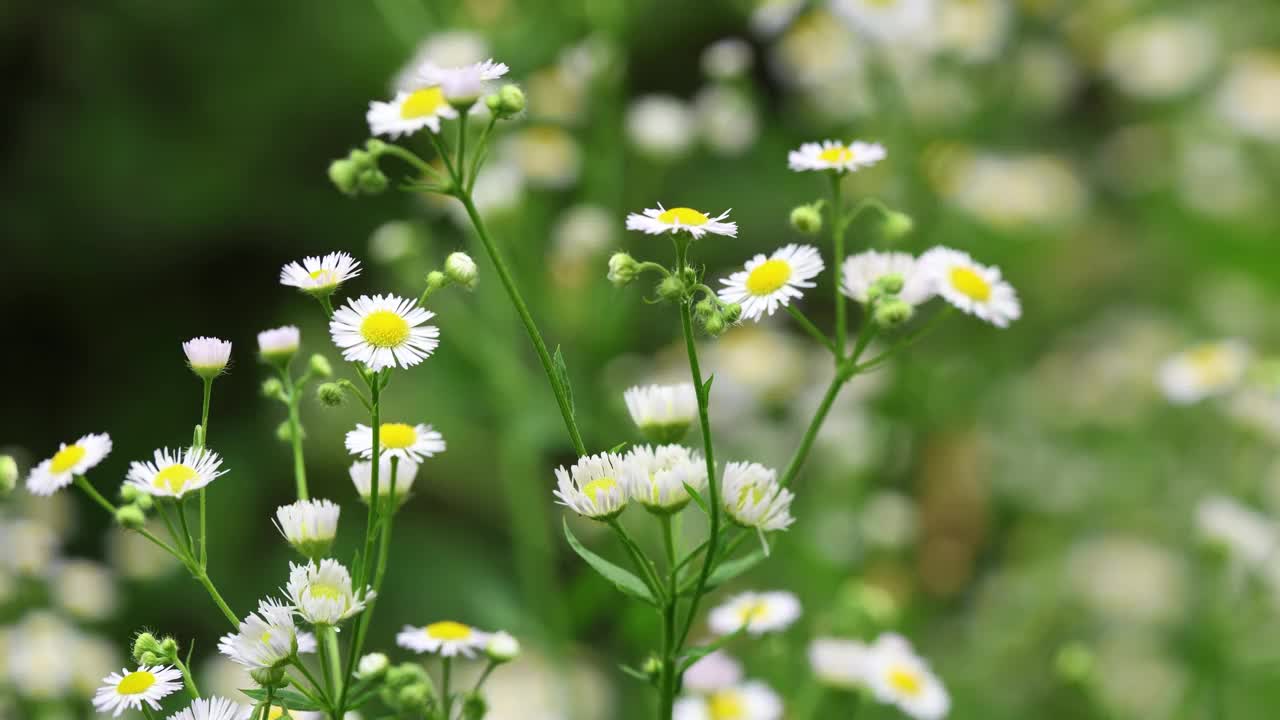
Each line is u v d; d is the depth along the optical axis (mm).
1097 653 1070
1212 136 1635
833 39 1152
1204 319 1445
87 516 1485
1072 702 1008
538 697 848
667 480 596
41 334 1757
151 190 1718
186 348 603
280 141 1761
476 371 1092
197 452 602
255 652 584
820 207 623
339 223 1769
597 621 1040
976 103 1287
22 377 1747
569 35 1040
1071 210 1418
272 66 1767
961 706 1013
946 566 1049
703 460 604
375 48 1761
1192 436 1258
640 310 1397
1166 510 1217
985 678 1052
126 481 603
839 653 702
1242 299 1454
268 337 624
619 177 1030
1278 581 824
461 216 952
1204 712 906
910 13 990
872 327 610
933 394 1138
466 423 1116
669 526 599
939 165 1147
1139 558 1130
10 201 1715
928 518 1063
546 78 1024
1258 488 1117
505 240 962
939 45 1185
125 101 1749
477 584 868
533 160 997
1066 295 1467
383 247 947
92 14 1745
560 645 854
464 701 605
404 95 603
